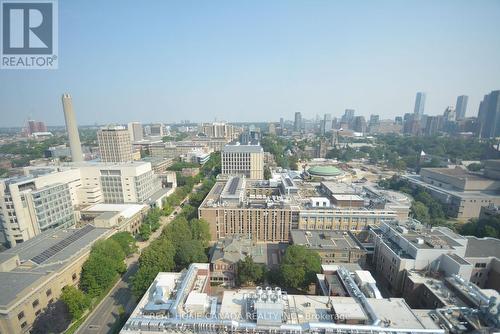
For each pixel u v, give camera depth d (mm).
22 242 138250
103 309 110688
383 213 164625
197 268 97938
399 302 81188
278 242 168000
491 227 153250
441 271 107188
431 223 181125
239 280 119625
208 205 172250
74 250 127625
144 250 124000
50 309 97188
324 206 178375
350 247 134000
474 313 76625
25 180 154500
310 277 110875
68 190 179875
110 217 163250
